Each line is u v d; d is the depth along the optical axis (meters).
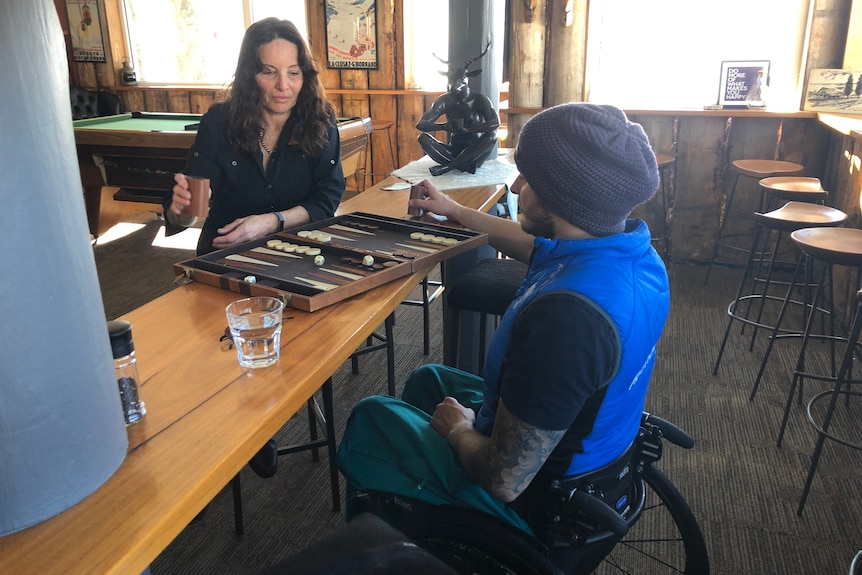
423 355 3.18
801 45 4.23
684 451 2.43
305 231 1.88
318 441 2.07
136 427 1.00
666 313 1.24
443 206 1.99
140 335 1.32
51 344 0.73
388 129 6.27
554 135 1.09
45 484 0.77
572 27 4.29
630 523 1.33
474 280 2.23
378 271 1.57
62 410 0.76
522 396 1.04
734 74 4.23
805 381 2.93
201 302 1.47
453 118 2.82
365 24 5.99
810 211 3.04
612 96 5.00
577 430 1.16
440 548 1.26
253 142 2.00
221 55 6.62
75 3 6.59
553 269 1.15
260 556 1.94
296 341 1.29
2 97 0.64
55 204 0.71
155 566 1.89
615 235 1.14
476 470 1.17
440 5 5.88
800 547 1.97
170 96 6.66
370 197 2.45
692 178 4.45
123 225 5.43
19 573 0.72
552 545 1.22
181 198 1.64
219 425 1.01
